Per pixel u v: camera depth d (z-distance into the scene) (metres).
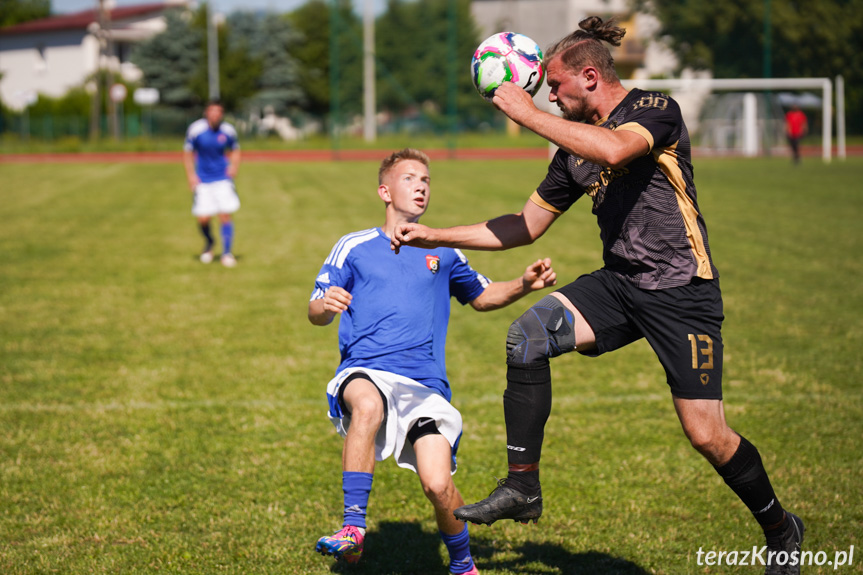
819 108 69.50
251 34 122.94
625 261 6.91
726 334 16.25
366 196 41.22
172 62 114.44
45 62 126.12
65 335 16.31
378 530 8.65
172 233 29.94
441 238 7.23
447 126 81.00
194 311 18.33
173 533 8.46
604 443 10.89
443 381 7.68
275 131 113.62
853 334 16.19
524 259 24.14
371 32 79.00
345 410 7.56
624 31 7.05
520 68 7.04
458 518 6.85
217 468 10.10
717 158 67.88
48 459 10.30
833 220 31.52
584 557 8.06
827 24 63.44
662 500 9.25
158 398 12.67
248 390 13.07
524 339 6.95
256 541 8.31
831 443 10.76
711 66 64.06
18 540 8.29
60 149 87.00
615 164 6.25
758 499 6.88
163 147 89.81
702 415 6.77
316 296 7.81
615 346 7.18
